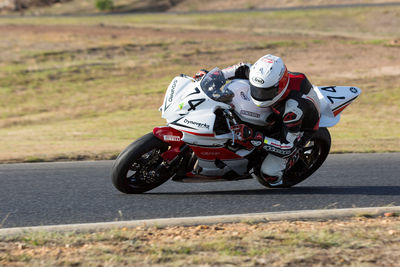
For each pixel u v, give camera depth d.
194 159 21.73
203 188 24.34
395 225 17.48
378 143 39.91
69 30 162.25
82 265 13.47
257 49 121.19
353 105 69.81
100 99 78.56
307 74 93.62
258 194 23.25
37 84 89.88
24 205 21.08
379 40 131.50
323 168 29.34
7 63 107.62
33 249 14.94
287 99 21.08
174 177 22.20
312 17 197.25
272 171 22.67
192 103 20.44
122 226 17.42
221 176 22.33
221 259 13.79
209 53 116.56
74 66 104.19
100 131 53.53
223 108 20.56
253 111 21.50
